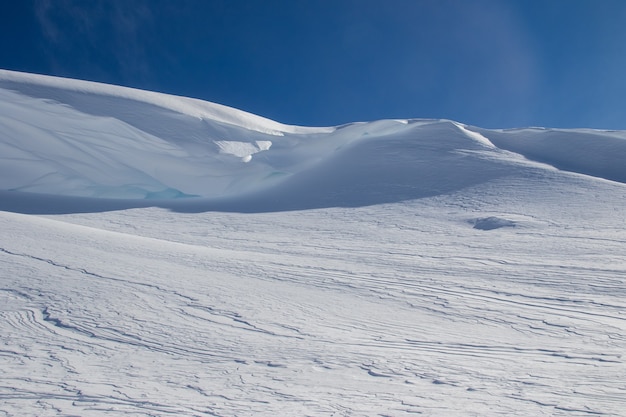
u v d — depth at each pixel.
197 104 55.16
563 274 9.38
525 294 7.84
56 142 34.22
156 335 5.41
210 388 3.78
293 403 3.40
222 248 14.77
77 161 33.12
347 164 31.84
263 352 4.84
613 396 3.35
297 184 29.62
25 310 6.27
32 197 25.70
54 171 31.00
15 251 10.13
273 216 21.72
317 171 31.89
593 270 9.65
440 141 34.75
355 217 20.42
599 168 30.95
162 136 41.94
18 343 5.02
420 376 4.00
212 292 7.73
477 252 12.64
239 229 18.80
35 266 8.90
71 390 3.73
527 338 5.34
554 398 3.34
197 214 22.70
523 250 12.59
